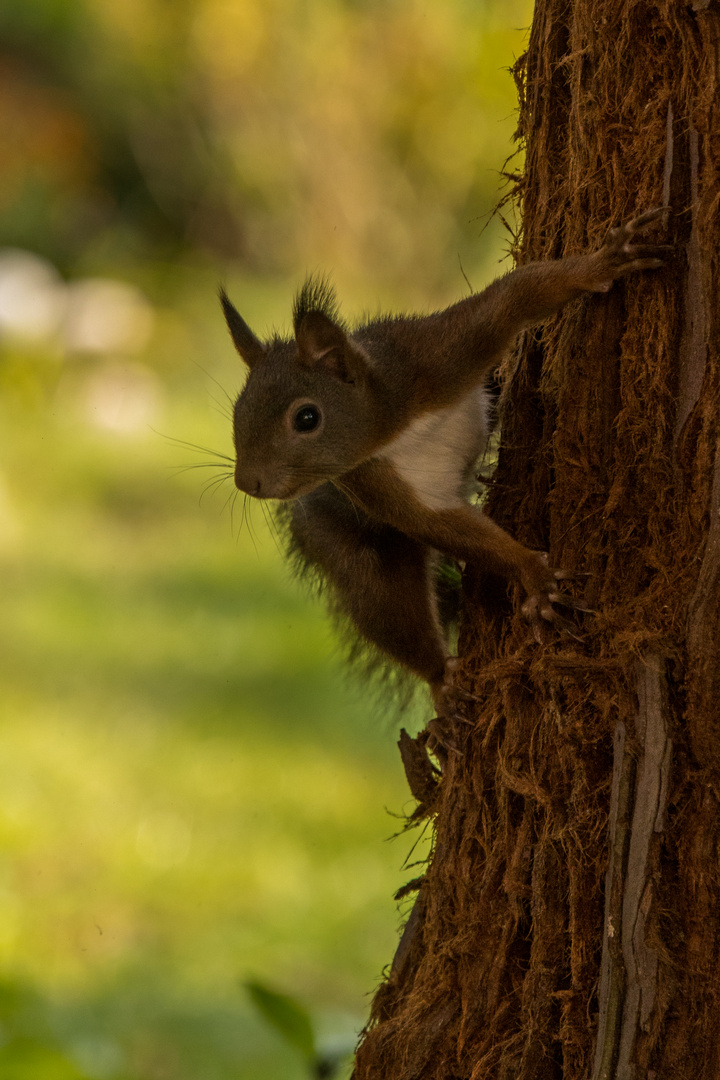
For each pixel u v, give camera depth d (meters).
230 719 15.04
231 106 34.00
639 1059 5.02
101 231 33.62
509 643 5.91
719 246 5.09
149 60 34.94
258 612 18.36
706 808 5.00
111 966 10.62
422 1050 5.73
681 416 5.22
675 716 5.05
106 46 35.38
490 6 26.84
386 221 32.09
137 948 10.88
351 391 6.96
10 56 35.03
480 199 30.45
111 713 15.13
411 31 31.55
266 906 11.52
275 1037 9.73
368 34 32.38
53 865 12.10
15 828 12.61
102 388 27.39
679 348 5.25
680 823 5.04
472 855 5.83
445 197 31.14
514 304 5.90
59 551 20.61
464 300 6.93
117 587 19.25
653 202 5.32
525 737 5.61
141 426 26.14
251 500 22.97
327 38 32.75
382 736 14.68
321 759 14.06
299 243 33.38
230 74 33.84
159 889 11.76
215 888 11.77
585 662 5.29
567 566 5.61
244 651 17.06
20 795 13.26
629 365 5.39
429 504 6.85
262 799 13.23
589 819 5.29
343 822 12.76
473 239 30.59
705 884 4.99
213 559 20.50
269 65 33.47
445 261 31.17
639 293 5.35
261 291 32.34
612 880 5.09
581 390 5.57
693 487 5.17
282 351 7.29
